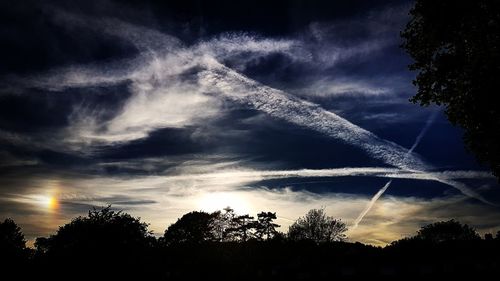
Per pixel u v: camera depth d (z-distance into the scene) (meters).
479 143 22.19
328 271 36.06
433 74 22.92
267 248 53.28
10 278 27.20
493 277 27.53
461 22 20.83
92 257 26.00
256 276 36.25
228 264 41.03
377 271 33.75
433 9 20.97
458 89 22.09
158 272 30.39
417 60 23.50
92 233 26.47
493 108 20.67
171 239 59.75
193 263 37.94
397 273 32.38
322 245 58.84
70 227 26.80
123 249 26.83
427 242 48.53
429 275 30.44
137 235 27.83
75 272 25.73
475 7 20.00
